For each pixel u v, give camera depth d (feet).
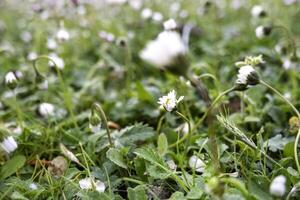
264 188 1.53
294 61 2.46
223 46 3.51
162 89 2.58
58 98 2.70
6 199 1.65
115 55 3.43
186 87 2.43
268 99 2.30
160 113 2.35
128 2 4.17
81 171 1.76
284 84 2.73
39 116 2.47
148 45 1.32
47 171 1.78
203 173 1.67
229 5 4.52
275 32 3.47
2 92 3.00
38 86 2.39
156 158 1.68
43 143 2.08
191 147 1.93
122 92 2.78
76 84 3.05
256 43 3.47
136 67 3.18
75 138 2.06
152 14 4.19
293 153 1.76
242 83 1.62
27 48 3.88
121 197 1.62
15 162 1.78
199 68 2.77
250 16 4.24
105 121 1.86
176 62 1.31
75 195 1.68
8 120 2.43
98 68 3.21
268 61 2.97
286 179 1.60
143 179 1.72
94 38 3.88
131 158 1.88
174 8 4.39
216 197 1.36
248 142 1.71
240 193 1.47
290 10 4.07
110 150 1.77
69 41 3.71
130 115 2.42
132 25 4.09
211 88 2.64
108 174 1.78
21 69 3.03
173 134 2.06
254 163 1.74
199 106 2.40
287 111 2.17
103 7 4.46
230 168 1.76
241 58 2.91
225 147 1.79
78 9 4.07
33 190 1.65
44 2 4.18
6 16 4.81
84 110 2.66
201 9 4.17
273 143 1.85
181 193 1.53
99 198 1.56
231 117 2.14
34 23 4.21
